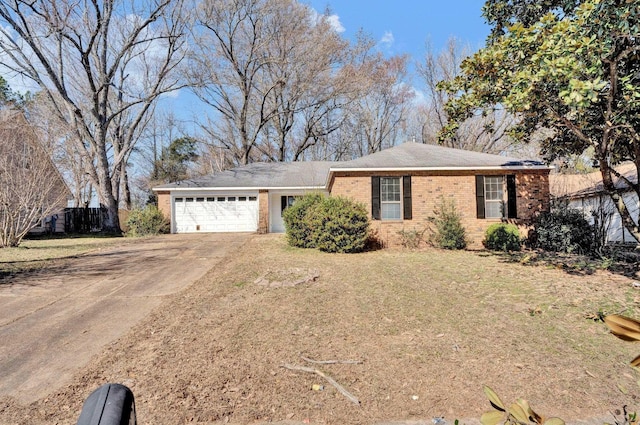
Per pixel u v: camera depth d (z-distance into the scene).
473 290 6.77
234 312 5.62
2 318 5.56
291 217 12.29
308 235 12.08
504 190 13.16
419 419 3.05
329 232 11.30
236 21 25.25
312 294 6.52
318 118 29.73
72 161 25.36
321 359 4.09
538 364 3.92
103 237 17.12
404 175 13.16
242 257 10.30
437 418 3.05
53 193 13.66
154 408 3.21
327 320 5.27
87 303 6.28
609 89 6.99
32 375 3.85
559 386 3.49
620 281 7.20
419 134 31.34
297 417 3.10
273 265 8.98
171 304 6.10
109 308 6.00
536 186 13.14
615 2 5.70
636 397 3.30
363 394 3.41
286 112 28.06
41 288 7.23
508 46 7.00
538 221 12.47
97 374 3.81
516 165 12.98
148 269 8.90
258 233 18.06
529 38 6.54
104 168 19.47
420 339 4.60
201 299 6.31
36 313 5.78
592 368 3.83
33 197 12.86
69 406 3.28
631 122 7.13
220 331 4.89
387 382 3.61
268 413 3.15
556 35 6.06
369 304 5.96
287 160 33.09
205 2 22.89
